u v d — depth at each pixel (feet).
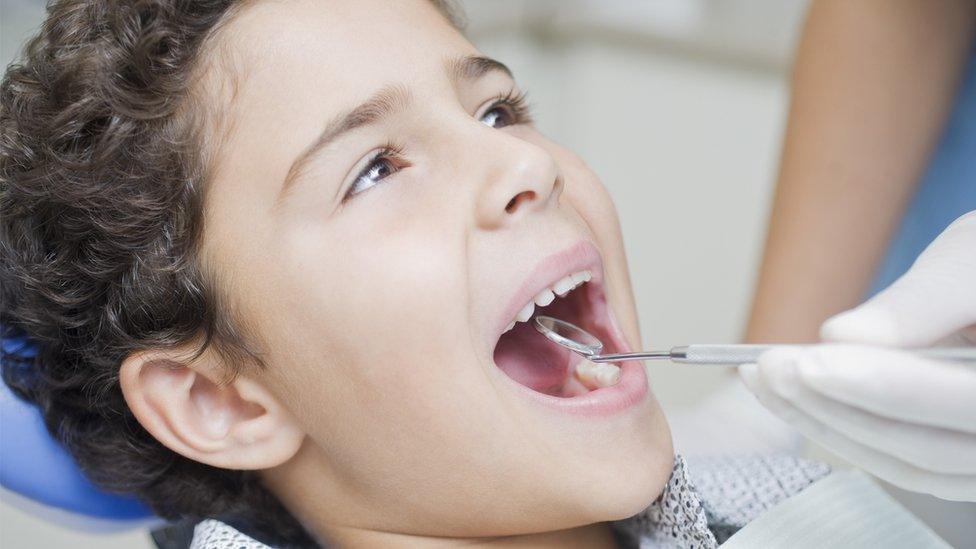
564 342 2.84
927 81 3.68
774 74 6.59
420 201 2.70
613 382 2.84
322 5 2.75
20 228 2.95
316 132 2.62
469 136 2.71
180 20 2.75
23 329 3.05
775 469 3.28
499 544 2.94
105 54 2.80
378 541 3.00
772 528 2.83
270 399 2.86
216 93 2.71
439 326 2.63
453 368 2.65
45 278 2.92
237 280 2.74
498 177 2.65
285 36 2.69
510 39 6.84
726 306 6.64
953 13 3.58
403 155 2.74
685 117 6.81
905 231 3.97
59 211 2.86
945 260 2.40
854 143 3.79
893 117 3.74
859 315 2.21
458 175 2.70
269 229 2.68
